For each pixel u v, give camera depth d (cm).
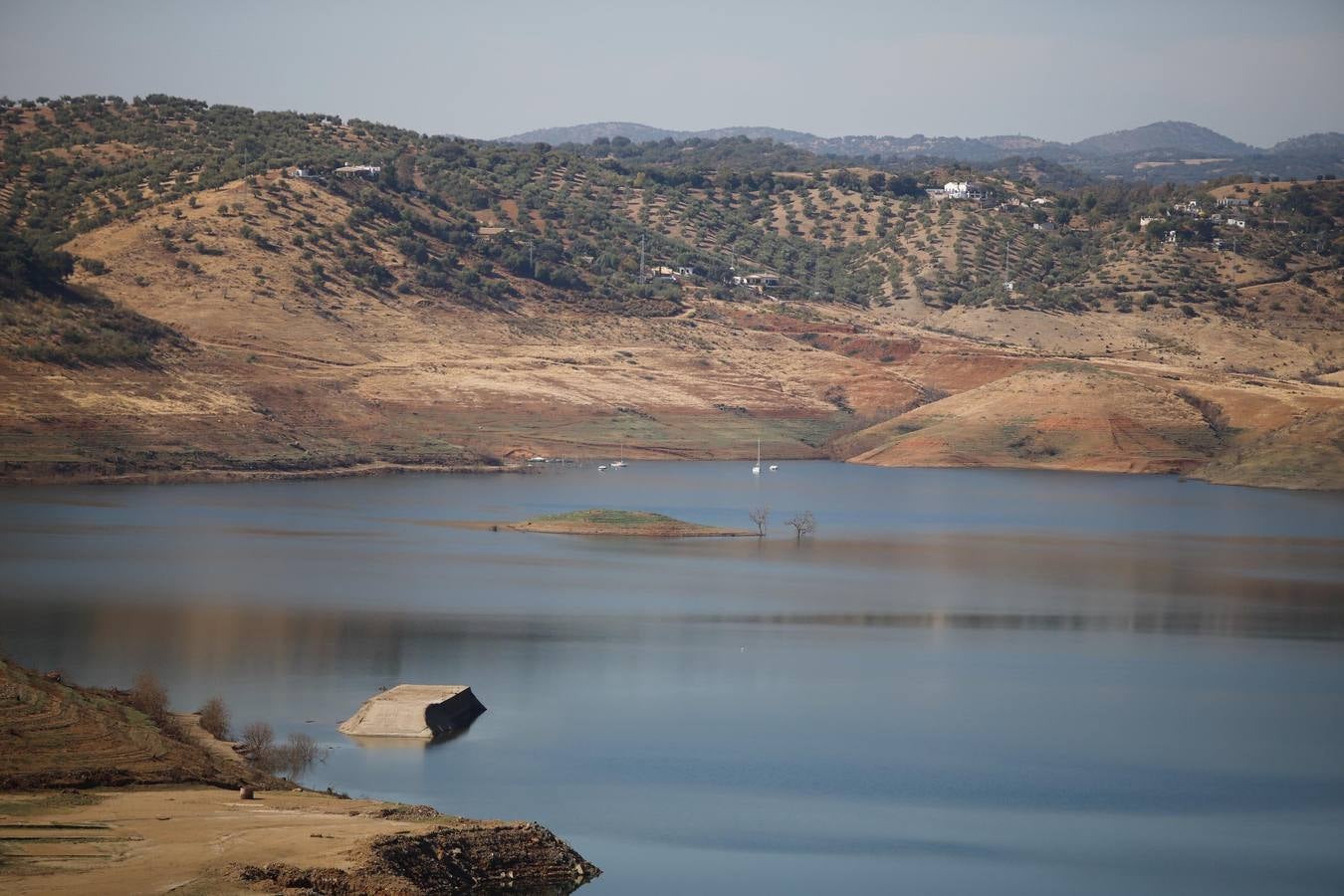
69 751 9650
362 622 16338
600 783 10775
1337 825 10300
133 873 7594
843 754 11738
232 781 9625
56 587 17762
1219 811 10556
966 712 13162
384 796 10156
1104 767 11575
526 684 13675
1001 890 8988
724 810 10275
